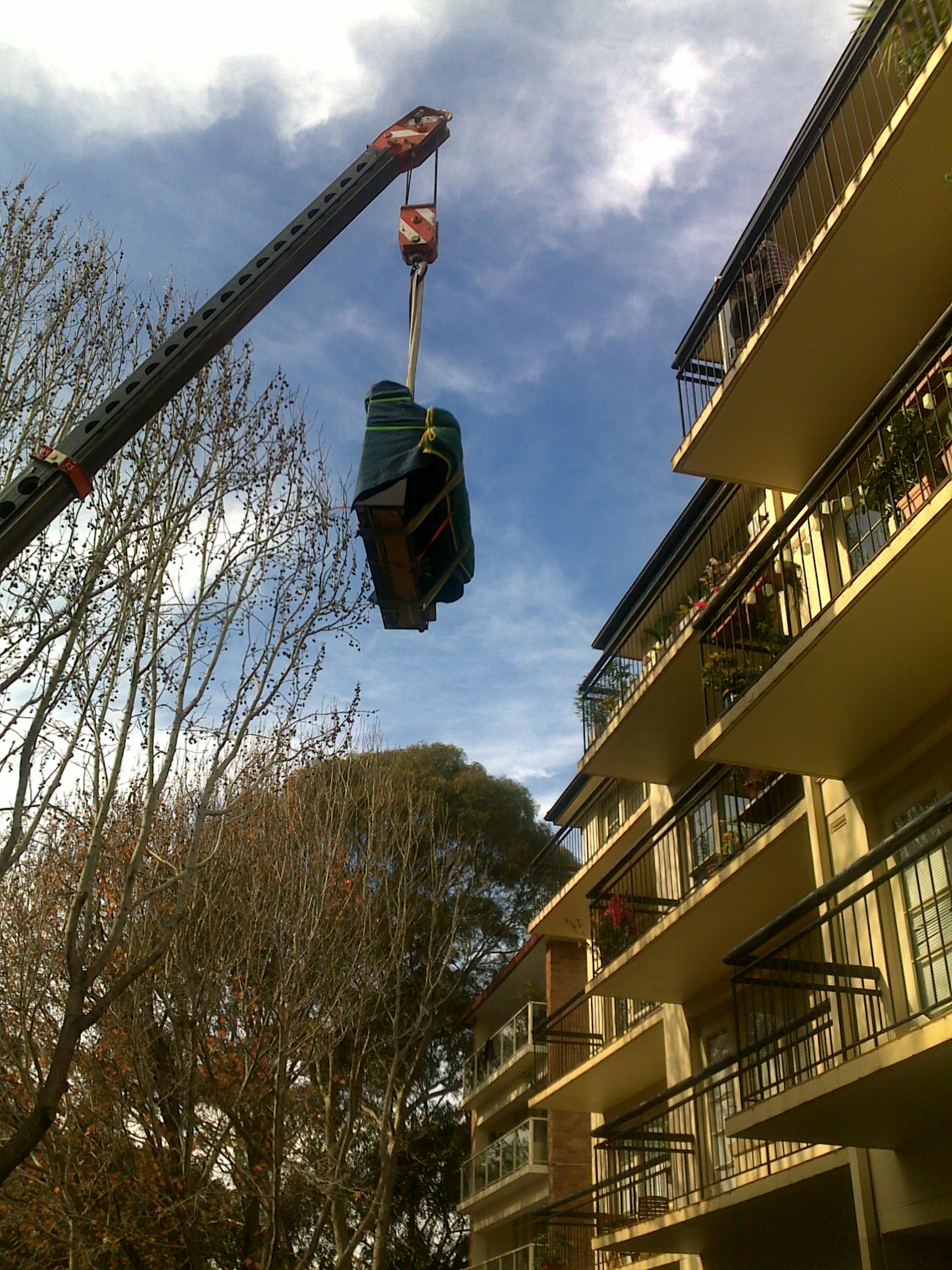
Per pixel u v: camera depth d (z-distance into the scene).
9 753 10.51
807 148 12.71
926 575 9.62
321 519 13.88
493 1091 31.95
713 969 15.85
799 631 11.11
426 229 7.46
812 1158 11.28
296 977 17.33
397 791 29.03
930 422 9.64
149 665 11.76
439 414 6.03
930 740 11.01
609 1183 16.69
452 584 6.16
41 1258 15.76
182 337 6.29
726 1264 14.69
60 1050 8.82
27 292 12.53
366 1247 30.61
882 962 10.55
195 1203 14.48
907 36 10.77
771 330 12.34
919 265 11.50
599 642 22.06
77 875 14.88
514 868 36.97
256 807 17.34
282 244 6.70
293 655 13.02
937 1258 9.93
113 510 11.91
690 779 18.83
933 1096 9.00
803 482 14.35
